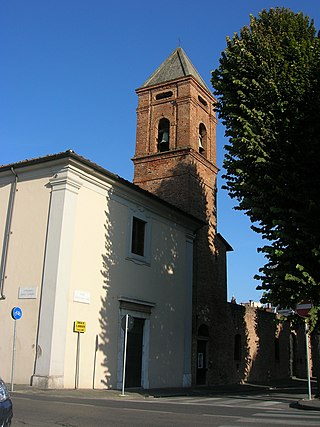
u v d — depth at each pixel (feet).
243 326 97.76
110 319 60.34
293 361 122.62
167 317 72.79
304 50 50.16
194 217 81.61
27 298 54.75
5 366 53.93
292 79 47.93
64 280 53.83
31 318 53.62
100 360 57.52
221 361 87.20
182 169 87.92
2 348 54.90
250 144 47.85
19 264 57.06
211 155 96.89
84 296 56.44
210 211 91.97
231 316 93.40
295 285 45.75
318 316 46.37
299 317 48.57
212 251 90.17
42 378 49.98
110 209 63.36
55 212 55.93
